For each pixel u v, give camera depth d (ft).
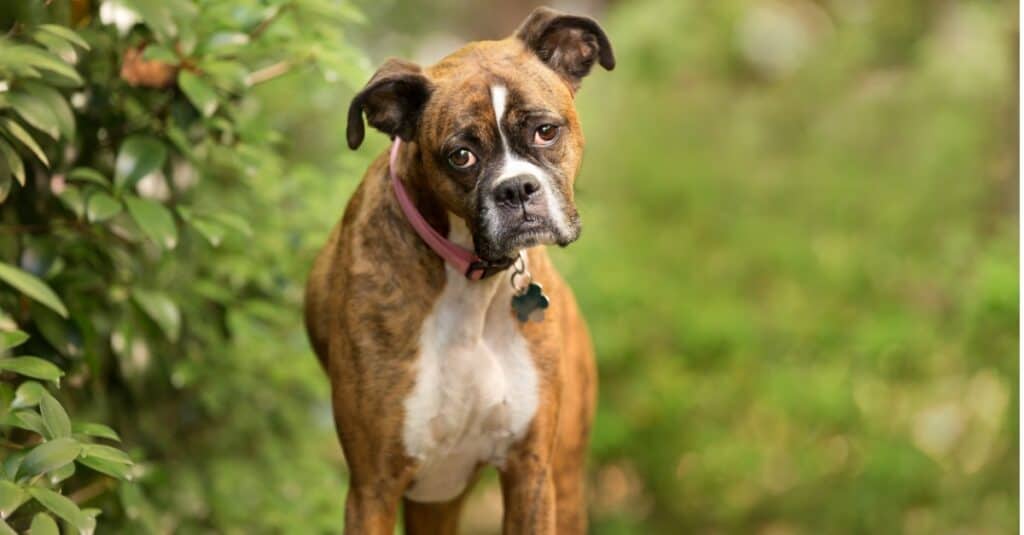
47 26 18.45
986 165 45.52
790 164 46.96
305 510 26.68
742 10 49.29
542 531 20.61
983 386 44.14
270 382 27.58
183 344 25.17
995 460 43.80
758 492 46.78
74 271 21.45
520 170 18.37
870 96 46.88
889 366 44.52
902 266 45.27
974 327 42.47
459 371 19.84
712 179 46.96
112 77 21.68
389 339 19.71
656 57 49.06
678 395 44.96
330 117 33.83
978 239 44.98
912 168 45.60
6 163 18.44
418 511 23.80
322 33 23.00
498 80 18.70
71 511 15.97
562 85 19.56
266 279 25.61
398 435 19.83
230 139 23.82
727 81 49.75
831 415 43.83
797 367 45.19
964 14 47.37
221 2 21.36
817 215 46.29
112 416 24.00
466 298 19.83
